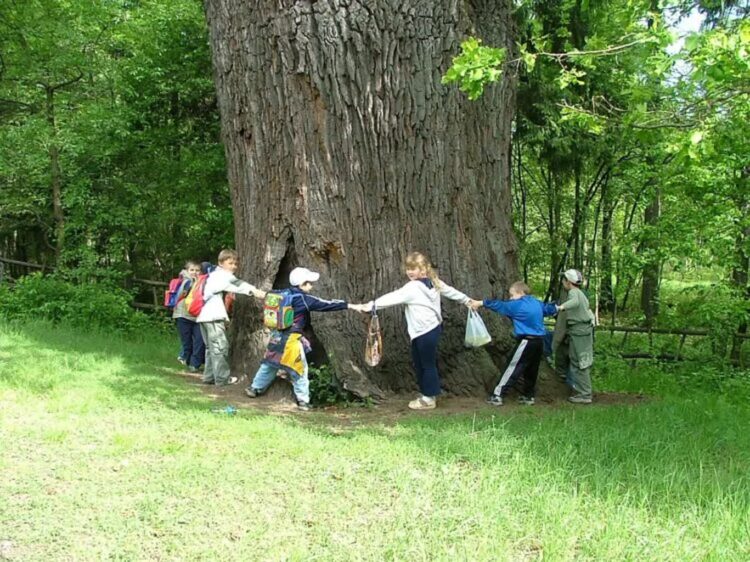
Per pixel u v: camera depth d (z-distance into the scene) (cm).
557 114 1345
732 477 455
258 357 758
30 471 442
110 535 357
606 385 1020
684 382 1105
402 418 634
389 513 388
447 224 745
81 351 928
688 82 587
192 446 500
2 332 1017
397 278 731
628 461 479
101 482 427
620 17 633
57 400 623
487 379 743
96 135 1402
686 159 568
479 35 793
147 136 1450
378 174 724
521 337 705
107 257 1641
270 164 744
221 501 403
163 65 1422
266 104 737
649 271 1509
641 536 358
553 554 333
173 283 949
